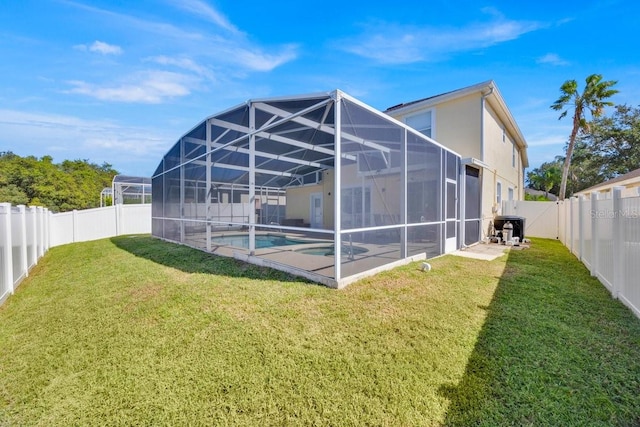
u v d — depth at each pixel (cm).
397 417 208
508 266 635
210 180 791
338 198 465
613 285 438
